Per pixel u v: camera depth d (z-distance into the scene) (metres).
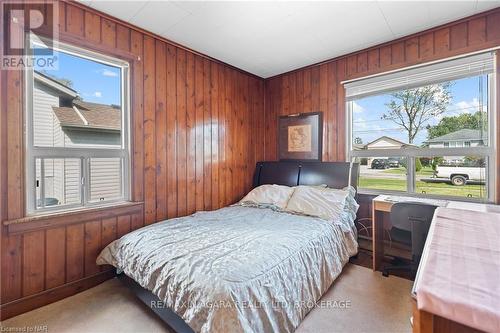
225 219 2.42
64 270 1.97
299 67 3.40
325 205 2.58
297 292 1.60
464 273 0.83
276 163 3.56
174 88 2.71
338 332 1.56
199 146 2.98
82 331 1.60
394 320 1.67
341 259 2.25
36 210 1.89
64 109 2.04
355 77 2.94
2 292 1.70
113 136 2.33
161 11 2.09
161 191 2.60
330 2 1.98
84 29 2.04
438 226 1.36
